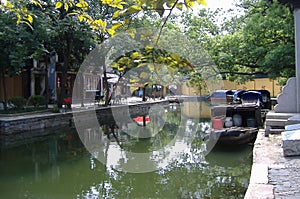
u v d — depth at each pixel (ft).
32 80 73.46
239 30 56.65
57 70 75.36
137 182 22.34
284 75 43.60
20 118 43.19
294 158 17.87
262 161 17.40
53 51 59.16
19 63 44.50
